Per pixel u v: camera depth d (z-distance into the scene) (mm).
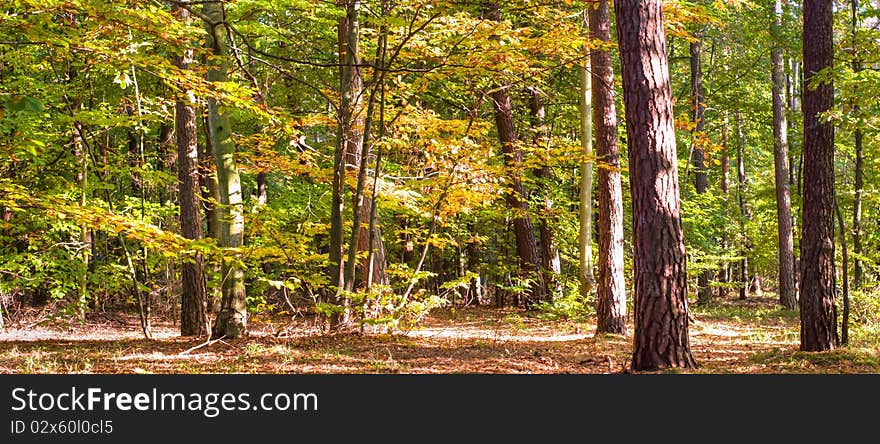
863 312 15133
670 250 7926
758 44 22234
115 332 15102
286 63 15242
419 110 12406
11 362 8586
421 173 12984
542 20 11289
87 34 7633
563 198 21891
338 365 8562
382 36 10898
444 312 21312
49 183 14539
